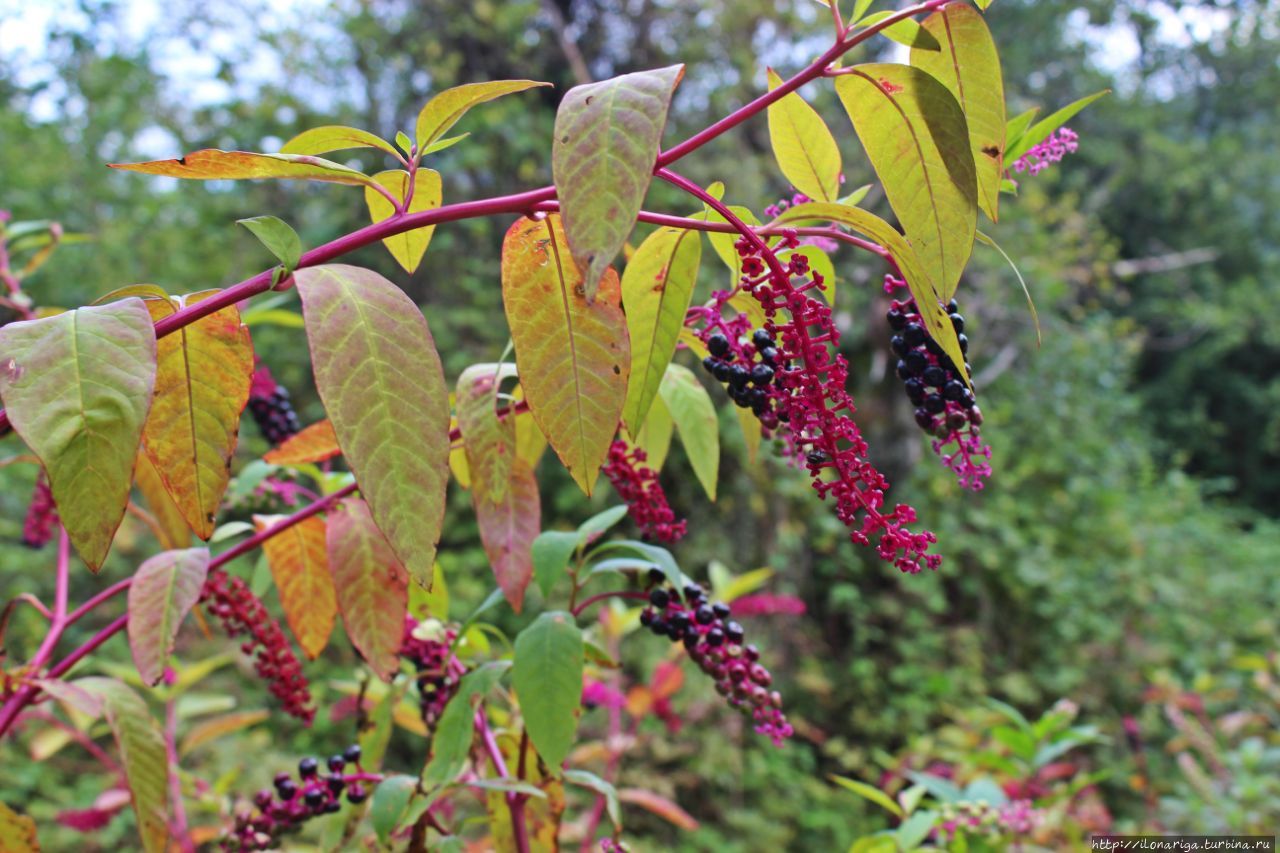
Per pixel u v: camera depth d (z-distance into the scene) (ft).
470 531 20.30
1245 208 46.32
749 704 4.11
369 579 4.25
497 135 23.65
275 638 4.70
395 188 3.48
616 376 2.94
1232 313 42.96
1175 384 46.01
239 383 2.85
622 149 2.31
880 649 23.17
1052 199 38.17
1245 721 12.14
